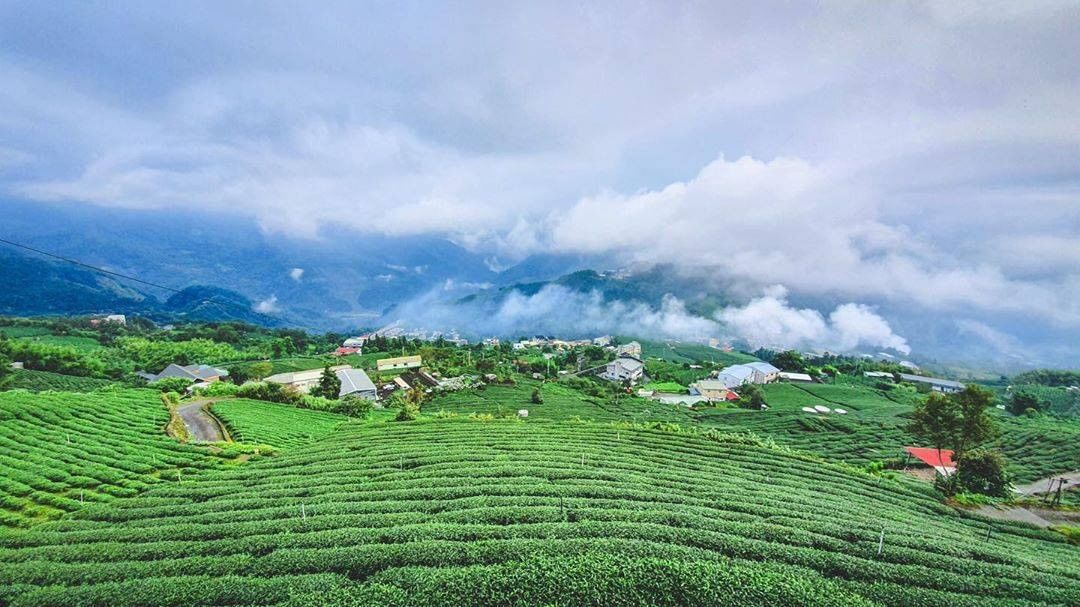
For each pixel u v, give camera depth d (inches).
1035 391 4886.8
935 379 6161.4
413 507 1223.5
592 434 2138.3
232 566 896.9
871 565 916.0
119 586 817.5
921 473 2260.1
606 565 743.7
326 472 1592.0
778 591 701.9
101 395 2470.5
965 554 1058.7
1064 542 1395.2
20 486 1385.3
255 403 2952.8
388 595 722.2
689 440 2118.6
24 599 794.8
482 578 726.5
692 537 995.9
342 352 6678.2
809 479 1761.8
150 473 1610.5
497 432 2165.4
